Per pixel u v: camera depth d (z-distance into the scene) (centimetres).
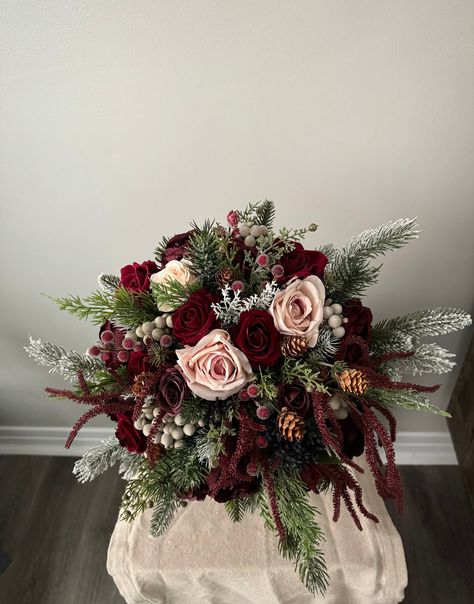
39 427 159
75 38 80
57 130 90
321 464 61
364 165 93
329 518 87
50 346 74
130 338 63
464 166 92
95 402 61
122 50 81
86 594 132
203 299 59
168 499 61
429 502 149
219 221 101
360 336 64
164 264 70
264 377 58
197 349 56
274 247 65
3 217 102
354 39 79
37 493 155
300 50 80
